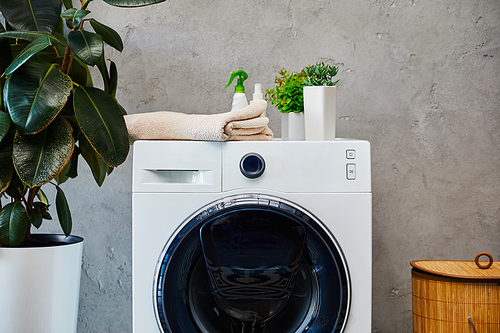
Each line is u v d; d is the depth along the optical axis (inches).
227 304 45.0
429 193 70.4
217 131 42.6
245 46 69.7
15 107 43.9
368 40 70.2
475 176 70.6
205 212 43.8
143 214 44.1
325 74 51.0
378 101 70.2
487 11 70.9
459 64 70.5
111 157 46.5
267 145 44.4
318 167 44.4
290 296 45.1
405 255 70.3
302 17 69.9
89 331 69.7
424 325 53.0
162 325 43.2
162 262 43.6
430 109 70.4
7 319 49.0
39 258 49.8
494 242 70.4
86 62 44.5
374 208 70.0
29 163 45.0
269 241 44.3
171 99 69.7
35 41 45.0
